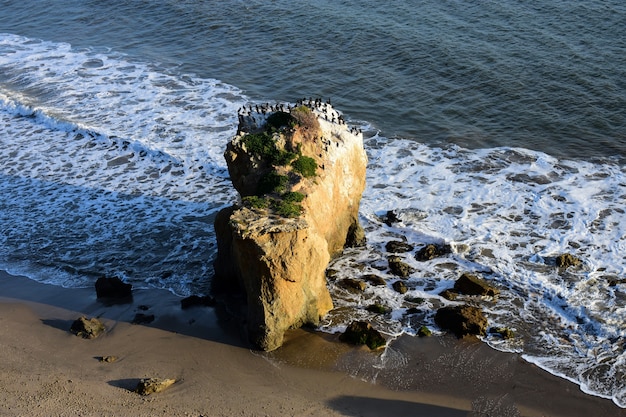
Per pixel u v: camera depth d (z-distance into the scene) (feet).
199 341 76.48
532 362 72.43
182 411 66.44
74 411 66.59
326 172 81.87
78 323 78.74
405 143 116.78
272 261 70.90
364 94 133.18
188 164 112.98
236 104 132.05
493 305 80.84
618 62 135.64
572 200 99.50
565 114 122.21
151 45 161.89
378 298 82.48
